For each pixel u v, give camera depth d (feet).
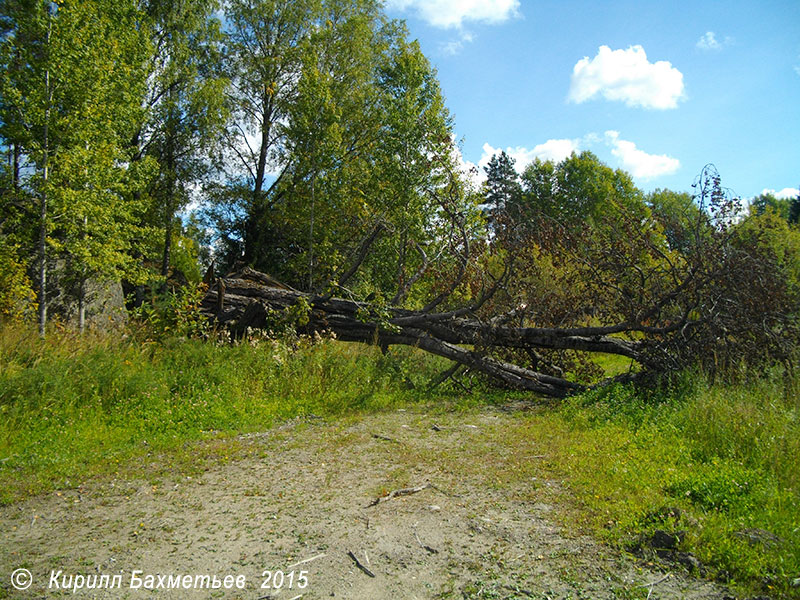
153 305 39.55
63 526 14.46
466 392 34.65
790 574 10.73
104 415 25.16
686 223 34.58
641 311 32.94
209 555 12.58
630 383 29.58
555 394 32.76
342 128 80.84
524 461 19.26
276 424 25.91
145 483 17.85
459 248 40.37
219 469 19.29
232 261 95.71
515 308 37.32
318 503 15.76
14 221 39.63
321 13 94.22
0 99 38.91
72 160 38.32
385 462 19.74
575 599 10.43
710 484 14.80
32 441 21.65
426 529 13.75
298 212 82.94
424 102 65.16
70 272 47.62
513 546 12.69
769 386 24.00
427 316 36.55
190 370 30.17
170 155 78.13
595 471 17.47
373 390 32.42
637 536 12.77
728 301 30.76
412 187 62.13
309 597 10.71
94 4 42.09
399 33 100.89
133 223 56.34
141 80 50.21
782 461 16.55
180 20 76.02
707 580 10.93
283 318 37.11
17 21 39.06
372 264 67.21
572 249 35.94
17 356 28.37
